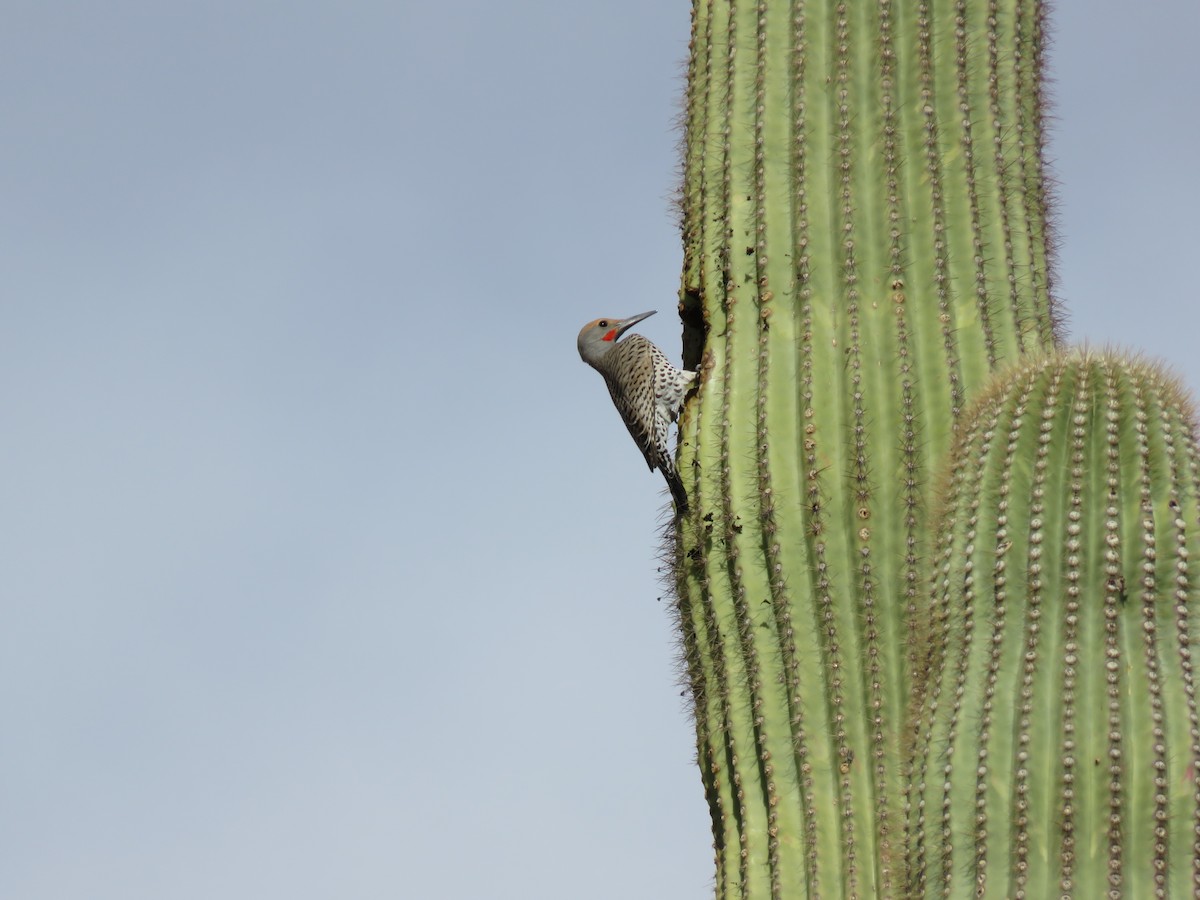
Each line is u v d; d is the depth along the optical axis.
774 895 22.58
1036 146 25.52
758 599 23.88
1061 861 18.94
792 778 23.08
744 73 26.44
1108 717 19.19
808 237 25.14
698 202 26.47
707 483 24.70
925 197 24.78
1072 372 20.59
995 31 25.61
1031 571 19.98
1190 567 19.59
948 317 24.19
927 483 23.33
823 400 24.25
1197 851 18.61
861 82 25.67
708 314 25.73
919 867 20.12
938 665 20.70
